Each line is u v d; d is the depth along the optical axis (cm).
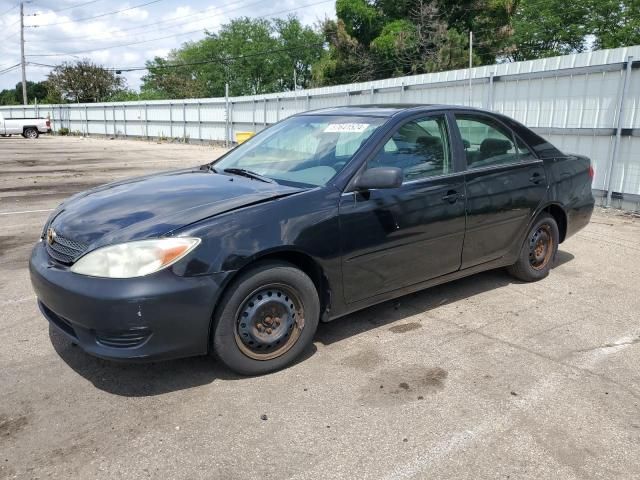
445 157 423
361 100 1559
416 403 311
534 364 359
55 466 257
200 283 301
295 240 331
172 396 316
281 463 260
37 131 3862
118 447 271
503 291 496
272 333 338
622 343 391
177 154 2206
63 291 300
